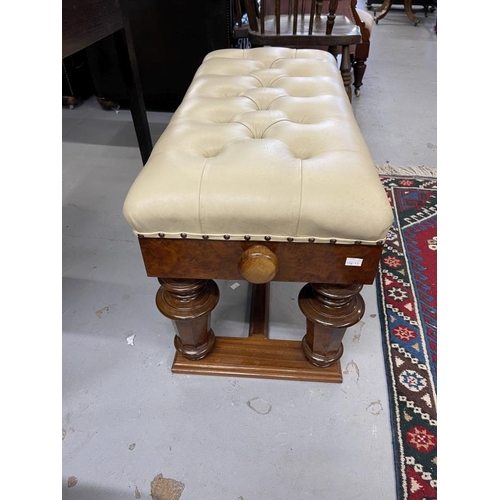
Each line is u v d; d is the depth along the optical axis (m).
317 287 0.60
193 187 0.49
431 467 0.61
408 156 1.43
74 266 1.00
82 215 1.17
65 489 0.60
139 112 1.19
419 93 1.95
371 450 0.64
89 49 1.60
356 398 0.71
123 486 0.61
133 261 1.02
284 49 0.96
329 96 0.71
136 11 1.48
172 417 0.69
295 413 0.69
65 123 1.70
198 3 1.44
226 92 0.75
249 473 0.61
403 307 0.86
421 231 1.07
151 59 1.60
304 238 0.51
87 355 0.79
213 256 0.55
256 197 0.49
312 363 0.73
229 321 0.85
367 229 0.49
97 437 0.66
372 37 2.86
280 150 0.54
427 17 3.36
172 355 0.79
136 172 1.37
